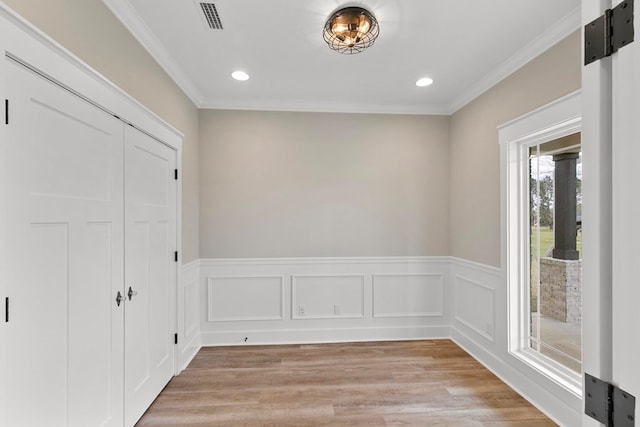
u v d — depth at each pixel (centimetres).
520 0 180
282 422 200
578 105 187
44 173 127
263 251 332
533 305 244
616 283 64
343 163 340
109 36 172
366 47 220
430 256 346
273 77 276
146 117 208
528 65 231
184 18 195
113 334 173
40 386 125
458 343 327
